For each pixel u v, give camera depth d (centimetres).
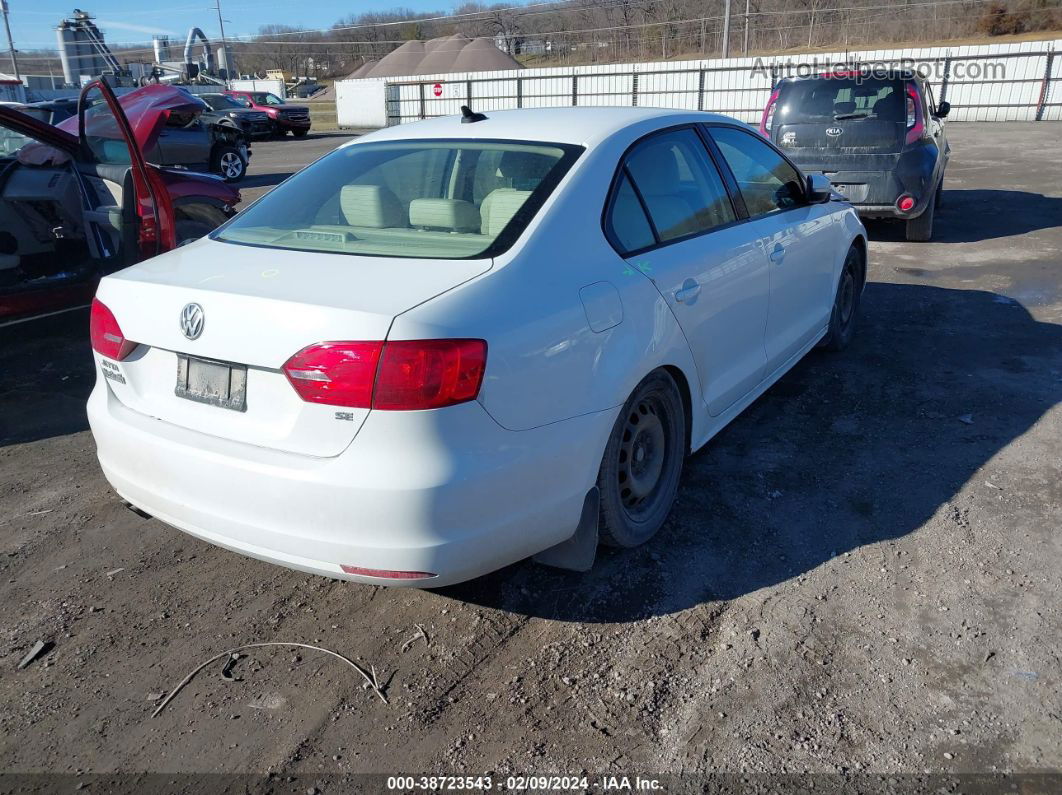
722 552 331
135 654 283
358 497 237
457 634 289
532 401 257
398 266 269
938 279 744
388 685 265
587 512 290
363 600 311
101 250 622
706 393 362
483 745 240
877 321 625
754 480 387
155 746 243
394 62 6675
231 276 274
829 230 490
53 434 471
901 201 829
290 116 2948
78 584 325
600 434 284
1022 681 257
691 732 242
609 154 320
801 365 537
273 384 250
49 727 251
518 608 302
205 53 3875
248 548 260
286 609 307
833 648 274
